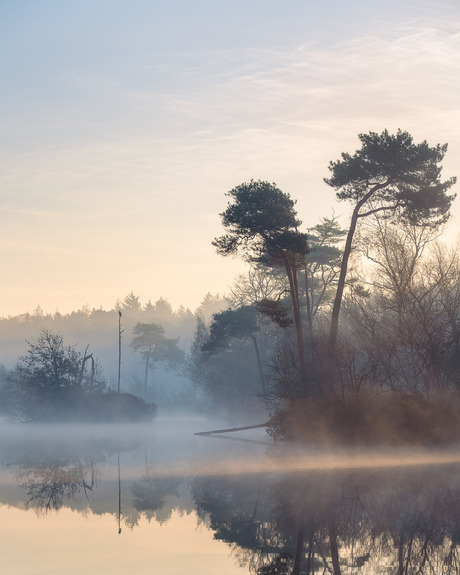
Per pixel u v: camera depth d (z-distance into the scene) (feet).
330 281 246.68
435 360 126.93
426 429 108.37
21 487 72.08
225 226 163.63
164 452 112.47
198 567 38.68
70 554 42.01
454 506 55.62
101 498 63.72
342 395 118.52
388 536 45.65
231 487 68.80
